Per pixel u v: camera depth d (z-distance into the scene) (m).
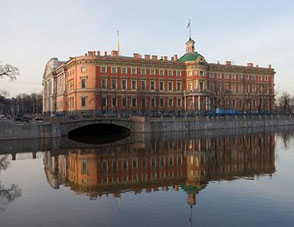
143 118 84.88
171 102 118.06
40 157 47.97
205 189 28.77
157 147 57.69
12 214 22.56
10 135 68.44
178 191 28.25
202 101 118.50
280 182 31.14
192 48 131.00
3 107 177.75
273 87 146.88
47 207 24.08
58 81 136.88
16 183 32.09
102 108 104.81
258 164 41.03
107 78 106.12
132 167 39.56
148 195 27.08
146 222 20.67
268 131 94.75
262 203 24.30
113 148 56.72
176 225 20.11
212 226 19.84
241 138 73.56
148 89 113.19
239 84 135.75
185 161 43.38
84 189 29.38
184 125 91.75
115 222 20.77
